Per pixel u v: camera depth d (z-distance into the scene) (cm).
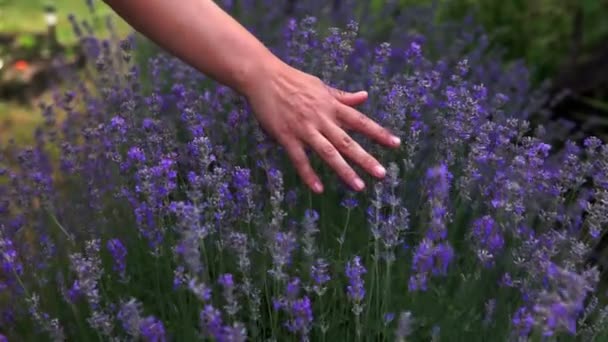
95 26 187
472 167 115
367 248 117
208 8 111
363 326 110
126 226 122
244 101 125
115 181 129
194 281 95
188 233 96
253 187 119
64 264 121
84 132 131
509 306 110
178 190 127
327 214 125
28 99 219
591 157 120
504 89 158
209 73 113
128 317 95
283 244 101
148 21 110
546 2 190
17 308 115
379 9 198
